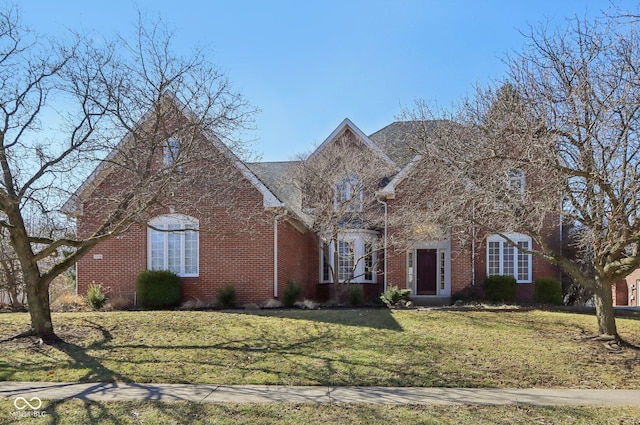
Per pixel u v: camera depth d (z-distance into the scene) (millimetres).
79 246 13992
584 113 12414
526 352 13320
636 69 11695
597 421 8789
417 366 12000
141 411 8984
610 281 14609
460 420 8719
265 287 20453
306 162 22766
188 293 20750
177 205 16812
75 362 12047
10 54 13430
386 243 21703
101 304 19500
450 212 14672
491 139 13008
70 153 13836
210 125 14719
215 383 10766
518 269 23328
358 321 16172
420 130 17141
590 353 13414
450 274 24625
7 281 20281
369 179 22578
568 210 14516
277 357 12539
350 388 10547
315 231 22656
